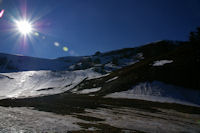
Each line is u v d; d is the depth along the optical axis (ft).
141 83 132.36
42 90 210.59
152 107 79.56
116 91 132.87
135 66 195.52
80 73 296.10
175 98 97.71
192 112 68.08
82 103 97.60
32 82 259.39
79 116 58.39
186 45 189.98
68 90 197.67
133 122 50.39
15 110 68.80
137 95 111.86
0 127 36.94
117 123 48.42
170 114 64.64
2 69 559.79
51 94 181.57
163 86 117.70
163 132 40.32
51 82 251.39
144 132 39.73
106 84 165.37
